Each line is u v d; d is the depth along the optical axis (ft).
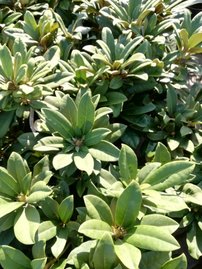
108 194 1.57
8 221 1.53
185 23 2.23
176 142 1.96
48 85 1.82
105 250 1.34
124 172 1.59
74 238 1.63
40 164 1.66
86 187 1.75
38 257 1.48
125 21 2.20
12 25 2.31
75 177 1.78
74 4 2.63
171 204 1.55
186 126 2.04
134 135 2.03
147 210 1.62
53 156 1.74
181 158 1.89
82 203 1.84
